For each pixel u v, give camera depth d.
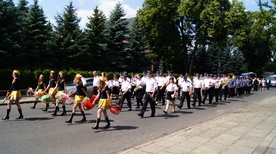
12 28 23.14
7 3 23.34
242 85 26.52
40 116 10.63
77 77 9.53
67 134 7.84
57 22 30.22
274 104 17.83
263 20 23.64
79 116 11.03
